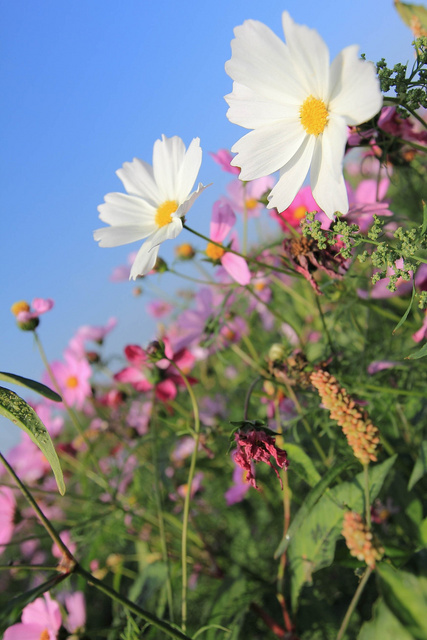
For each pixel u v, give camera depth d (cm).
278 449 30
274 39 28
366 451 26
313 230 29
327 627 40
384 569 25
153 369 48
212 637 39
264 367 49
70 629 41
